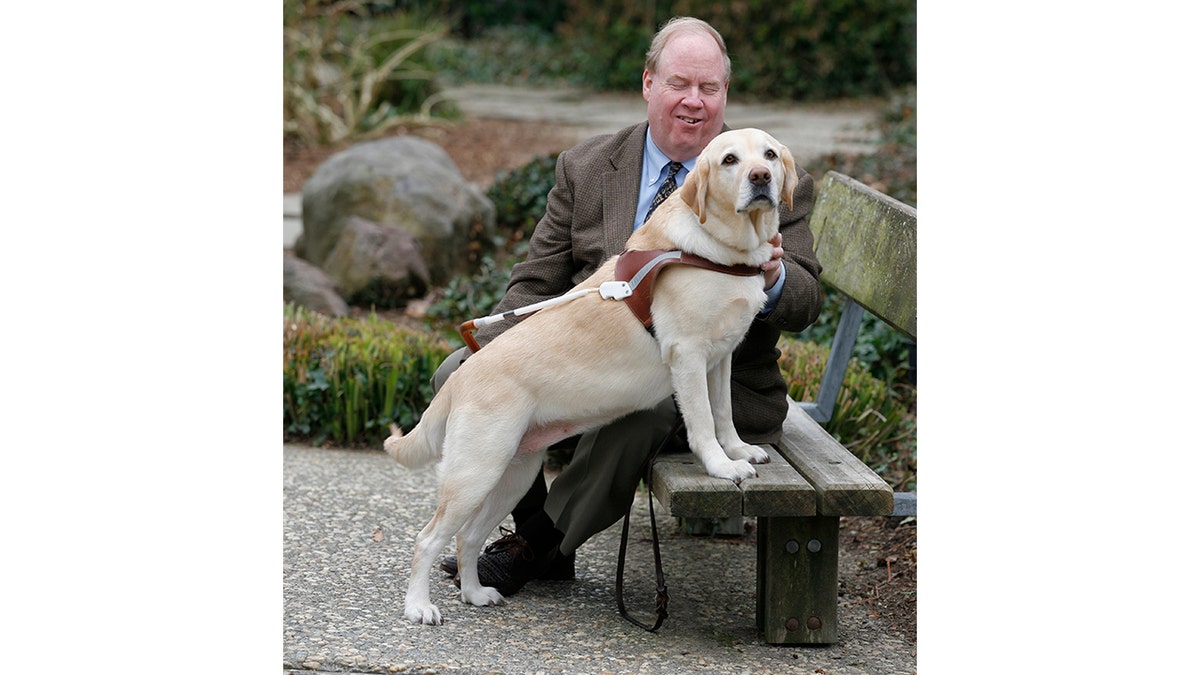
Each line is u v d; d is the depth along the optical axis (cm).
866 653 301
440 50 1695
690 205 300
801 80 1512
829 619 303
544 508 328
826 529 299
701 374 299
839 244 404
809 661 295
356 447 492
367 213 732
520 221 819
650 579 356
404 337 529
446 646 294
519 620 316
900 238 351
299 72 1237
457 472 303
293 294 653
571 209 355
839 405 445
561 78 1717
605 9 1673
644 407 308
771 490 284
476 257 761
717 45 337
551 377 302
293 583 336
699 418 299
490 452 301
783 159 299
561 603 332
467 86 1681
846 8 1499
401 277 694
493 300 643
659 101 335
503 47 1844
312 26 1156
